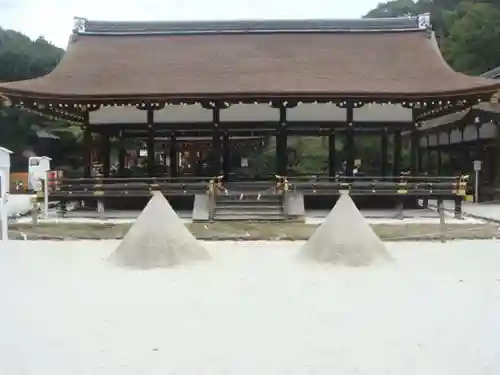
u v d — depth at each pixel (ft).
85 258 31.60
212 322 18.62
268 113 59.21
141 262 28.89
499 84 51.88
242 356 15.35
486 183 76.48
